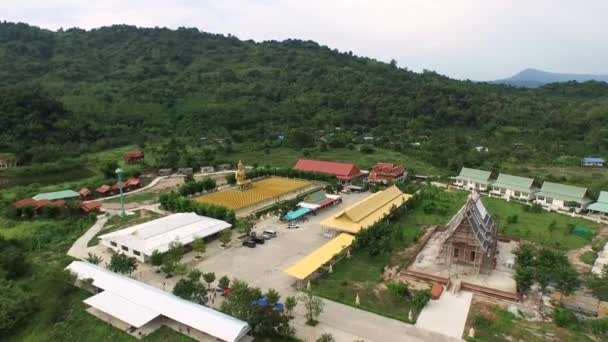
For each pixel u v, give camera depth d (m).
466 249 77.44
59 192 133.38
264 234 97.38
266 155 199.38
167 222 95.62
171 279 74.88
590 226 105.88
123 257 75.88
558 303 65.69
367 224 97.31
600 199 118.56
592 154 181.25
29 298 66.38
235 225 102.38
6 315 62.16
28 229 101.50
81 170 177.00
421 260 81.88
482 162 169.50
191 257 84.38
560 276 64.69
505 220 109.44
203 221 99.06
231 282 72.62
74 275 71.25
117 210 119.88
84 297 68.81
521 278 66.56
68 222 106.75
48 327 62.97
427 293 64.00
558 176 149.50
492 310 63.72
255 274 76.19
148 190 146.00
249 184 139.12
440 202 121.12
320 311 59.16
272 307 56.59
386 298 67.31
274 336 56.44
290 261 82.00
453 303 65.88
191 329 59.16
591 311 62.69
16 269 76.62
